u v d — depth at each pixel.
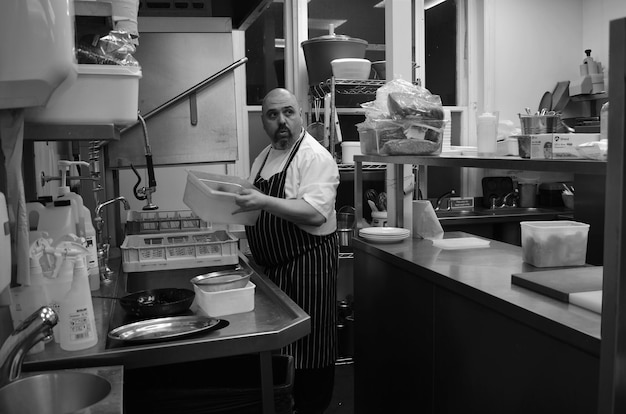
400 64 2.78
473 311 1.81
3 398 1.17
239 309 1.79
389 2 2.78
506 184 4.85
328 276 2.79
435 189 4.93
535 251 2.06
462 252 2.37
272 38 4.32
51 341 1.50
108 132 1.51
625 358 1.21
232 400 1.58
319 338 2.80
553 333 1.44
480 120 2.19
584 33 4.98
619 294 1.19
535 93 4.92
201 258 2.36
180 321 1.68
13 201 1.36
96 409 1.10
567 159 1.47
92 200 2.80
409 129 2.40
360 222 2.79
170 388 1.60
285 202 2.48
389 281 2.41
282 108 2.76
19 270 1.38
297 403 2.84
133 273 2.35
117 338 1.50
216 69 2.70
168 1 2.75
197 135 2.73
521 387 1.59
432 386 2.09
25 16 1.20
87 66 1.50
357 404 2.85
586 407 1.36
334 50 3.94
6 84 1.23
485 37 4.73
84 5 1.55
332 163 2.76
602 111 1.55
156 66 2.64
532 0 4.82
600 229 3.09
